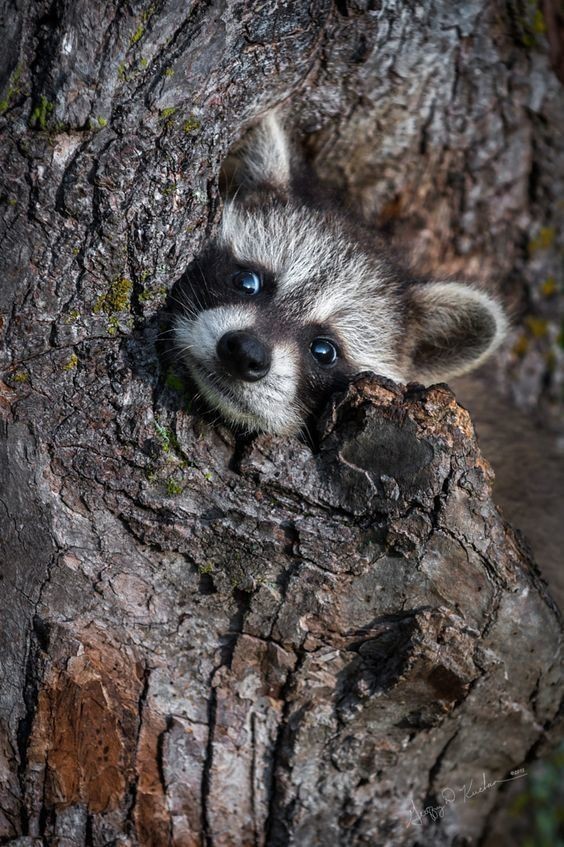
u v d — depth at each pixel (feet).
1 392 13.69
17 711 13.76
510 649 14.71
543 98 20.79
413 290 19.67
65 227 13.67
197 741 14.32
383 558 13.85
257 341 15.81
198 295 16.17
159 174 14.03
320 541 13.78
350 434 13.93
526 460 22.70
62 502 13.67
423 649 13.71
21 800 13.84
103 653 13.88
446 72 19.03
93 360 14.05
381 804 15.29
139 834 14.25
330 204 20.30
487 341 19.03
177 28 13.66
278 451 14.05
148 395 14.20
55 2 13.06
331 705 14.30
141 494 13.82
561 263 23.68
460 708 14.89
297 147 20.06
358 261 19.47
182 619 14.11
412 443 13.67
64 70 13.21
